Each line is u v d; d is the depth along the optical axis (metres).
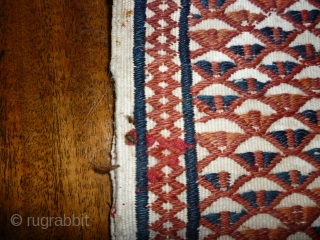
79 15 0.18
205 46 0.16
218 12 0.17
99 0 0.18
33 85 0.17
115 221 0.15
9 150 0.16
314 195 0.15
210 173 0.15
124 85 0.16
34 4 0.18
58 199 0.16
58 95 0.17
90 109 0.17
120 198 0.15
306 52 0.17
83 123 0.17
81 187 0.16
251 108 0.16
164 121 0.15
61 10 0.18
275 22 0.17
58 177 0.16
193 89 0.16
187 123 0.16
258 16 0.17
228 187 0.15
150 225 0.15
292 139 0.16
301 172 0.16
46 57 0.17
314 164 0.16
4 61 0.17
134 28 0.16
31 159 0.16
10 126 0.17
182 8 0.17
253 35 0.17
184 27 0.17
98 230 0.16
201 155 0.15
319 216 0.15
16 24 0.18
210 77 0.16
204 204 0.15
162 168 0.15
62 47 0.17
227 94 0.16
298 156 0.16
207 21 0.17
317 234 0.15
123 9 0.17
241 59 0.16
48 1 0.18
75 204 0.16
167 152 0.15
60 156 0.16
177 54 0.16
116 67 0.16
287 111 0.16
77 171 0.16
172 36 0.16
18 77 0.17
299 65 0.16
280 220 0.15
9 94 0.17
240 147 0.16
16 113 0.17
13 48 0.17
